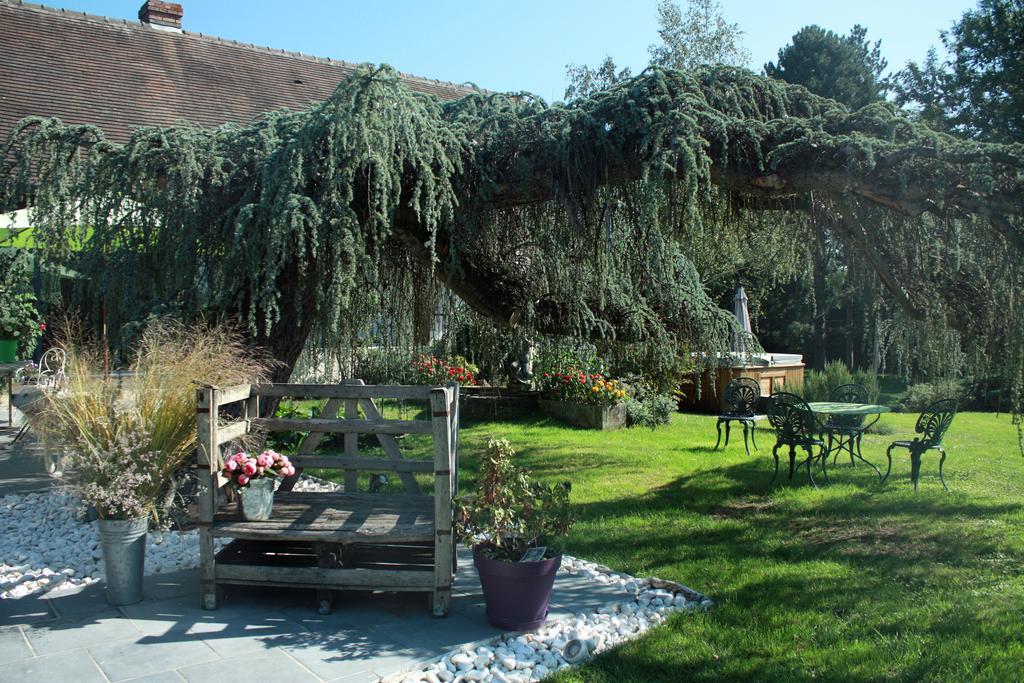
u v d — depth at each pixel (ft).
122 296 17.74
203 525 12.31
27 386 19.48
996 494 22.25
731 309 51.44
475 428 35.17
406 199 18.53
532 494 12.34
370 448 29.04
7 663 10.42
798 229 20.33
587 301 23.63
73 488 12.53
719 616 12.62
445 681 10.16
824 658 10.95
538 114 18.29
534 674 10.43
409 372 25.41
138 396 12.82
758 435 35.19
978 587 13.93
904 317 19.58
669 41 70.64
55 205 18.08
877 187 15.94
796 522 19.06
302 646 11.09
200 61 45.91
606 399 35.83
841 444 27.22
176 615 12.25
